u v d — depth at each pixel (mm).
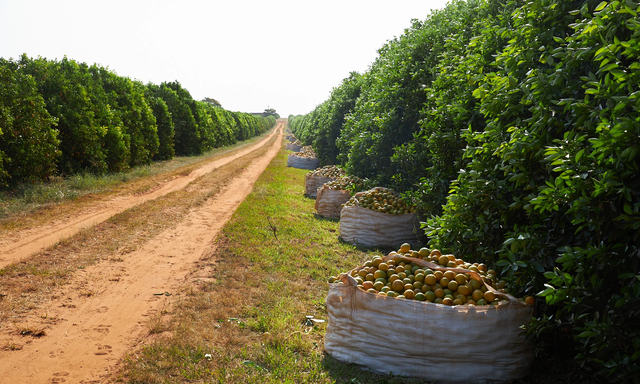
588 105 3598
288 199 15508
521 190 5184
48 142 14391
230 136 50531
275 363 4328
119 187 15656
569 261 3596
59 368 4191
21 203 11492
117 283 6688
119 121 19641
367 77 18625
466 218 5637
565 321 4277
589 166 3428
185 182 18172
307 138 41594
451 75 7734
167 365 4219
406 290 4316
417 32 12094
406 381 4008
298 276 7270
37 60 16234
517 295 4660
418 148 10156
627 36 3660
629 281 3549
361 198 10336
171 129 28609
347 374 4164
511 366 4039
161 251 8562
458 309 3959
